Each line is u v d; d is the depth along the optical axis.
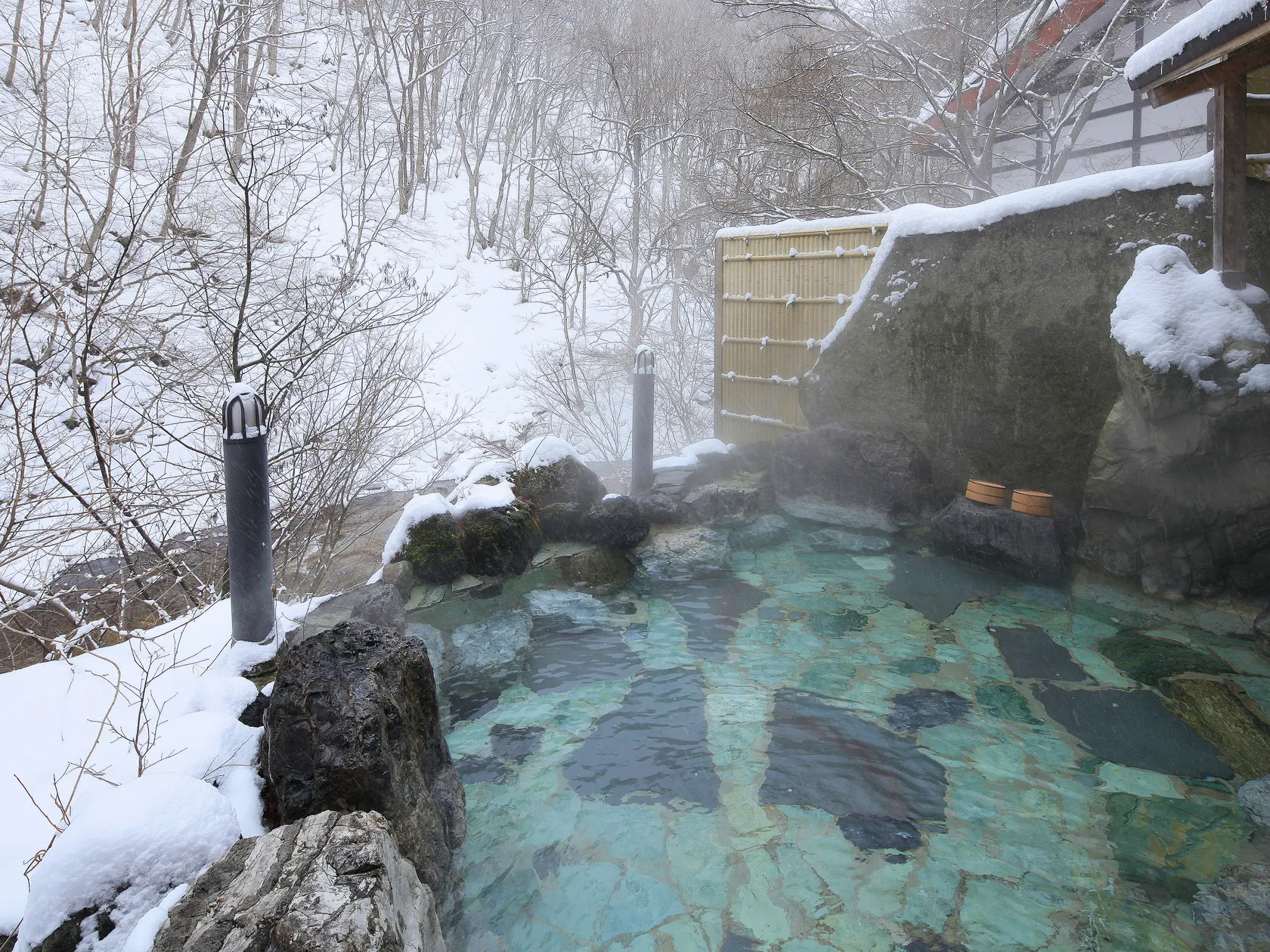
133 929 2.12
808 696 4.35
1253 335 4.99
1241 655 4.66
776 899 2.91
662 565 6.05
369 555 5.82
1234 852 3.12
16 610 4.00
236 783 2.79
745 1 12.48
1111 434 5.57
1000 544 6.04
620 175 18.47
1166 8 11.31
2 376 5.92
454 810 3.17
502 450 9.13
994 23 12.69
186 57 15.45
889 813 3.39
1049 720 4.09
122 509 4.50
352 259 7.21
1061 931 2.75
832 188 13.14
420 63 17.77
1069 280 6.15
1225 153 5.15
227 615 3.89
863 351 7.42
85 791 2.60
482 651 4.71
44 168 8.74
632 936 2.74
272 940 1.87
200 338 7.19
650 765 3.74
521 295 16.53
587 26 19.61
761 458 8.06
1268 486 4.95
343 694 2.81
